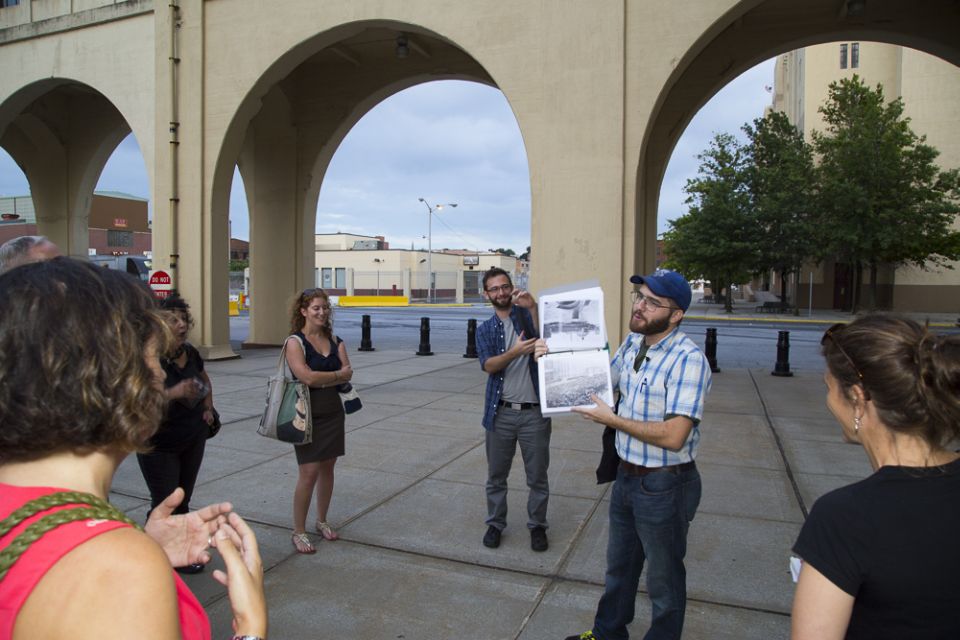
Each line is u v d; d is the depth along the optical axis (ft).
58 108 61.72
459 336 62.69
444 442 22.53
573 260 31.50
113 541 2.90
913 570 3.95
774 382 35.63
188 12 41.09
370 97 50.83
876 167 91.97
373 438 23.04
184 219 41.98
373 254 206.90
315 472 13.61
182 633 3.12
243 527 4.06
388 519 15.40
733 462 20.27
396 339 59.72
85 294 3.19
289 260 51.83
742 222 104.99
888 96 125.80
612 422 8.86
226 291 43.24
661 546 8.70
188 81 41.29
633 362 9.64
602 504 16.48
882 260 98.27
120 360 3.18
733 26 42.32
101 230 185.98
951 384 4.09
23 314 3.04
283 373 13.28
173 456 12.34
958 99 112.16
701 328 79.56
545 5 31.78
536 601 11.57
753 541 14.23
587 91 31.17
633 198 30.76
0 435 2.99
